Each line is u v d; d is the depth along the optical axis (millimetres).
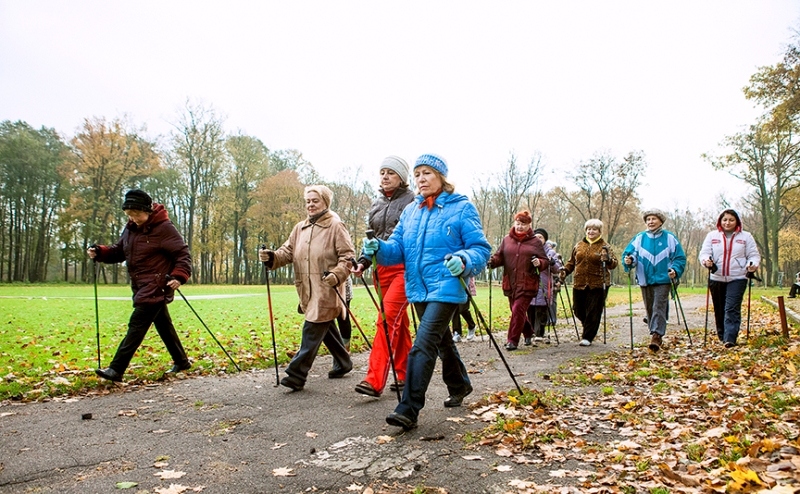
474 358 7027
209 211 45781
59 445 3455
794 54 24031
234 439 3590
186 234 49000
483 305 17844
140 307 5305
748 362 5617
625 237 58781
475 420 3951
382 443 3467
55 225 46750
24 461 3168
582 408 4234
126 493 2723
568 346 8289
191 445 3467
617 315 14891
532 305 9070
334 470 3021
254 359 6672
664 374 5379
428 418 4035
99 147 40656
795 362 5285
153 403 4555
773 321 10031
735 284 7250
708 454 3002
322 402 4582
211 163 44469
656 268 7523
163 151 44281
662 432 3527
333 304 5094
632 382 5152
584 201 50656
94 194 41344
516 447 3322
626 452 3197
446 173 4191
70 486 2809
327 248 5086
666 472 2770
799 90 23672
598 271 8258
